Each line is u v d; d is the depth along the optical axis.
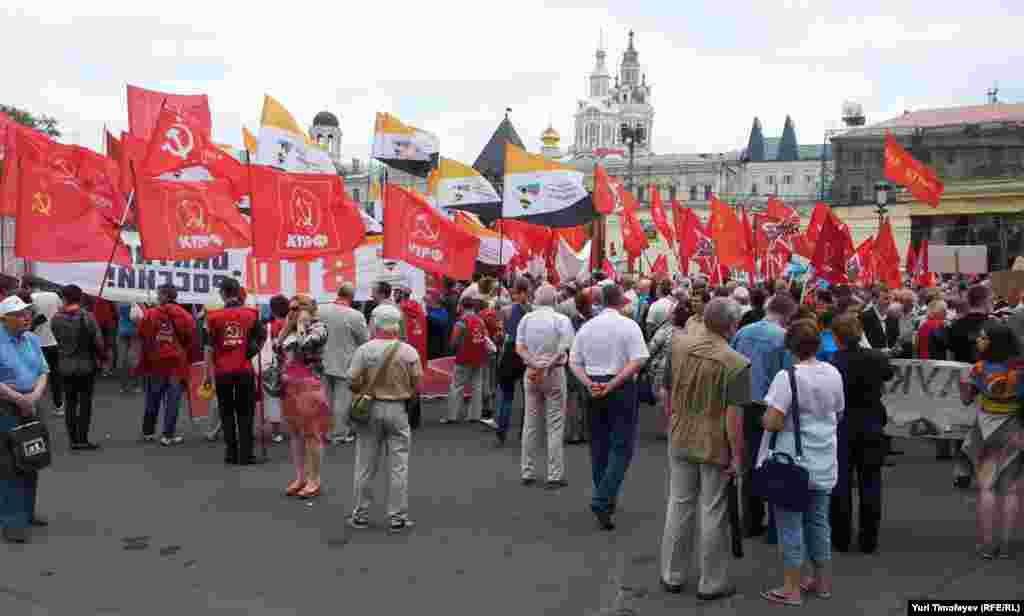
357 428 7.34
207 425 11.94
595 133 150.75
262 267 13.28
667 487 8.94
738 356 5.73
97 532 7.19
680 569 5.96
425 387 13.88
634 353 7.37
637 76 157.25
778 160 105.19
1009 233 46.12
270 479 9.06
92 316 10.41
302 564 6.46
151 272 12.83
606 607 5.68
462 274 12.77
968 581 6.20
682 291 12.23
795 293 12.47
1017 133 53.25
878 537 7.32
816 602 5.78
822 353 7.19
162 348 10.70
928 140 55.84
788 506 5.61
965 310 10.80
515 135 31.05
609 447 7.69
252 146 16.83
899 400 9.35
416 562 6.53
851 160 59.47
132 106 14.30
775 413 5.70
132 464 9.67
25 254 10.75
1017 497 6.74
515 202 14.78
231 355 9.57
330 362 10.86
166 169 10.79
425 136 15.31
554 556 6.70
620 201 21.12
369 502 7.40
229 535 7.15
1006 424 6.73
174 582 6.06
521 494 8.59
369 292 14.50
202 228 10.89
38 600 5.70
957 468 9.15
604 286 7.69
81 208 11.12
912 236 48.31
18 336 7.03
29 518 7.02
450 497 8.45
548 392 8.87
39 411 7.18
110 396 14.33
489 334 13.01
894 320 12.61
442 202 17.06
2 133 12.05
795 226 21.77
